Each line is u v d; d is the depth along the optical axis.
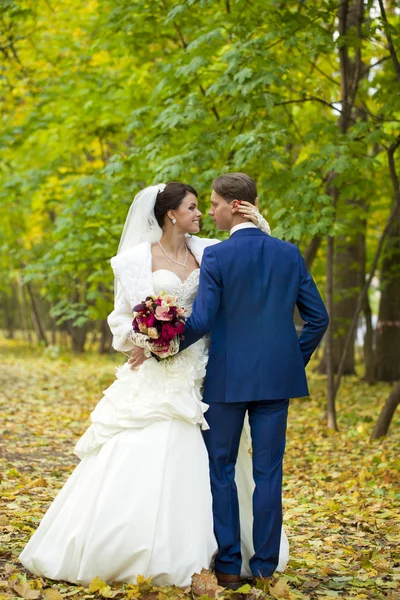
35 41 12.20
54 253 11.10
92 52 9.95
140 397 3.44
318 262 14.23
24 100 13.05
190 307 3.56
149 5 8.75
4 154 14.12
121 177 9.83
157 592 3.16
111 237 10.80
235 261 3.35
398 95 7.36
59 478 5.95
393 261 13.98
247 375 3.31
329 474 6.45
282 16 7.44
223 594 3.16
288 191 7.57
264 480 3.33
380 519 4.89
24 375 14.81
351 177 7.70
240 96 7.62
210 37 7.55
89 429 3.56
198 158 7.81
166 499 3.27
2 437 7.72
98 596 3.17
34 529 4.29
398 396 7.77
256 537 3.33
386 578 3.69
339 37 7.57
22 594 3.13
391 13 10.60
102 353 22.39
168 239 3.61
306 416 10.05
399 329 14.22
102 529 3.24
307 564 3.86
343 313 14.73
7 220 20.45
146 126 9.48
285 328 3.38
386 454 6.98
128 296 3.46
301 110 10.21
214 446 3.39
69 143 12.12
